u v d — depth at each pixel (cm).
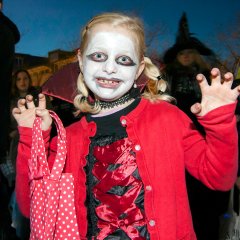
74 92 177
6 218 274
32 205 149
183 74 278
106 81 150
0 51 239
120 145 146
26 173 156
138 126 149
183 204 146
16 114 157
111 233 141
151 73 163
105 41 149
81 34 162
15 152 309
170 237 140
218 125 130
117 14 154
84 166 150
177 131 147
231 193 272
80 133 156
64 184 147
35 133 150
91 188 147
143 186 143
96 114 157
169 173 144
